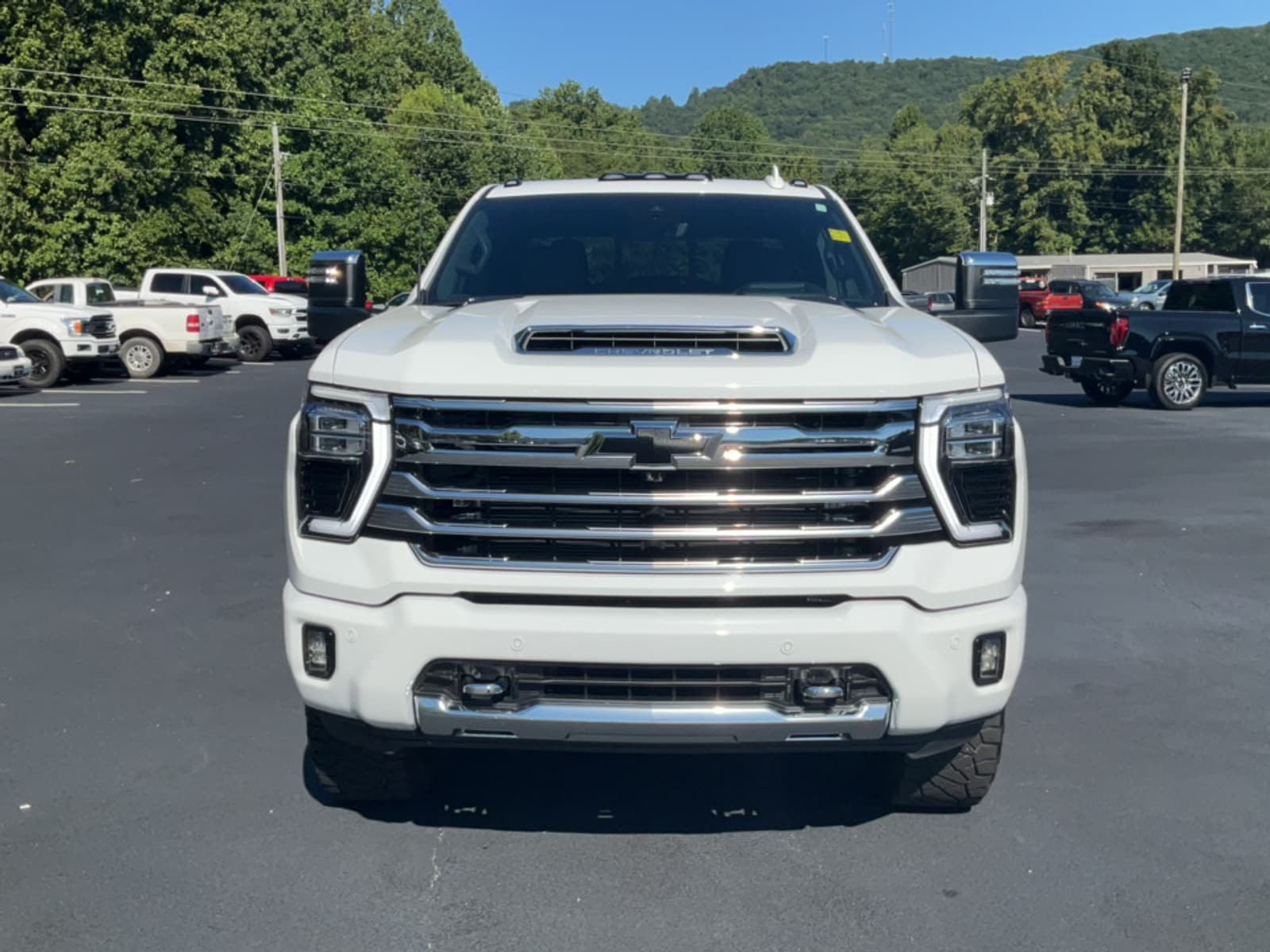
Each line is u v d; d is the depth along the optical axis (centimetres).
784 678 345
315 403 361
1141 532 903
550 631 340
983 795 416
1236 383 1770
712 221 514
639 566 344
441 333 375
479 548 349
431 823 420
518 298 466
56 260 3600
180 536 887
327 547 357
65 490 1075
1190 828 417
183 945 340
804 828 417
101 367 2630
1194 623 671
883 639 342
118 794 442
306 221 5372
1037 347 3456
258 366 2775
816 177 12812
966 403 353
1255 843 406
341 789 420
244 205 5006
